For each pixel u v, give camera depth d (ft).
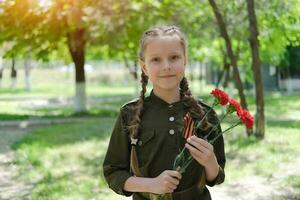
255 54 31.73
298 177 21.74
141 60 7.53
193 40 49.24
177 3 44.01
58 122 47.39
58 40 47.42
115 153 7.70
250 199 19.15
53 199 19.43
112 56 52.29
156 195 7.27
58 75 167.43
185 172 7.27
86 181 22.20
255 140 31.83
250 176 22.67
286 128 37.73
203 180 7.26
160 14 41.91
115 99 82.48
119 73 164.04
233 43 46.09
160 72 7.09
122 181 7.33
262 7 37.93
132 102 7.72
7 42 49.96
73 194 20.07
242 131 36.11
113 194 20.01
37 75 167.22
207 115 7.36
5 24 45.60
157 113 7.38
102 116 51.88
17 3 44.16
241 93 32.42
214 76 112.57
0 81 123.24
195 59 62.90
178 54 7.15
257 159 26.30
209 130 7.30
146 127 7.34
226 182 21.65
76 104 55.01
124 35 40.65
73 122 46.88
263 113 32.55
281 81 89.15
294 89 89.97
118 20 39.06
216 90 7.29
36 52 49.24
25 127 44.24
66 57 63.46
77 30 47.91
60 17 42.57
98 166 25.53
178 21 42.63
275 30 40.29
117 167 7.68
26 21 45.27
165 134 7.23
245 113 7.14
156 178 6.98
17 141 34.35
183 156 6.95
